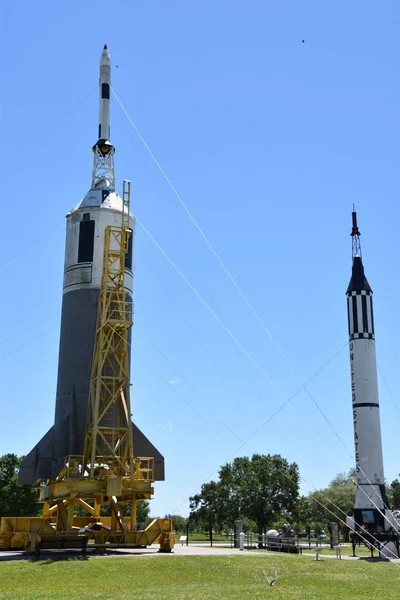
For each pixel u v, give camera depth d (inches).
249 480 2903.5
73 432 1776.6
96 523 1552.7
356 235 2491.4
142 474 1745.8
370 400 2325.3
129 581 1077.1
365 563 1499.8
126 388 1720.0
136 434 1871.3
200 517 3048.7
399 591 1047.6
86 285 1871.3
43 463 1801.2
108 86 2182.6
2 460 3385.8
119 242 1800.0
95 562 1233.4
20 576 1093.1
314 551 2084.2
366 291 2407.7
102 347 1688.0
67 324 1872.5
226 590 995.3
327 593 992.9
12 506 3299.7
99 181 2065.7
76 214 1931.6
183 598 895.7
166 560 1280.8
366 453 2289.6
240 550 1692.9
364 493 2252.7
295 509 2915.8
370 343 2368.4
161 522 1581.0
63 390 1830.7
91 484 1552.7
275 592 984.9
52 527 1578.5
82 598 876.0
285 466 2938.0
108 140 2130.9
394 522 2209.6
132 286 1937.7
